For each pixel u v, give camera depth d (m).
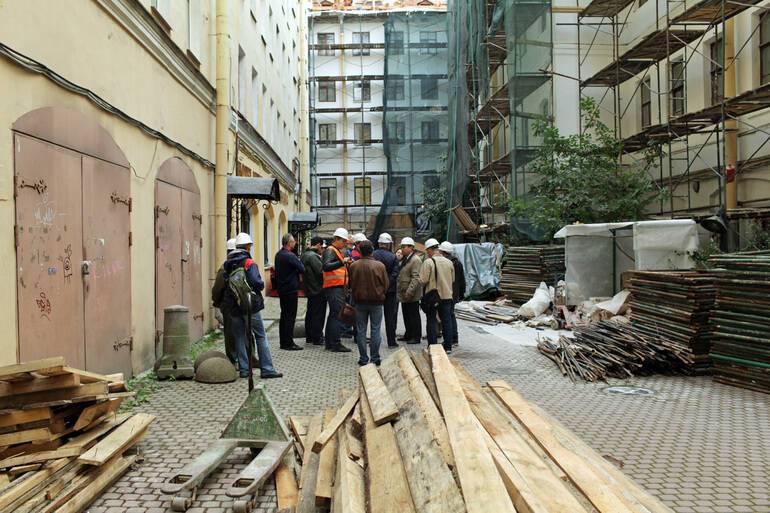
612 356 8.45
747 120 15.75
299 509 3.53
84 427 4.39
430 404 4.04
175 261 10.01
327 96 48.34
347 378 8.16
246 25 17.20
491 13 25.31
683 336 8.59
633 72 20.78
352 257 11.87
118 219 7.59
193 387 7.57
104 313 7.11
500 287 18.19
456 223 26.56
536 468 3.21
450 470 3.05
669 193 17.30
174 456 4.97
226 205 12.88
